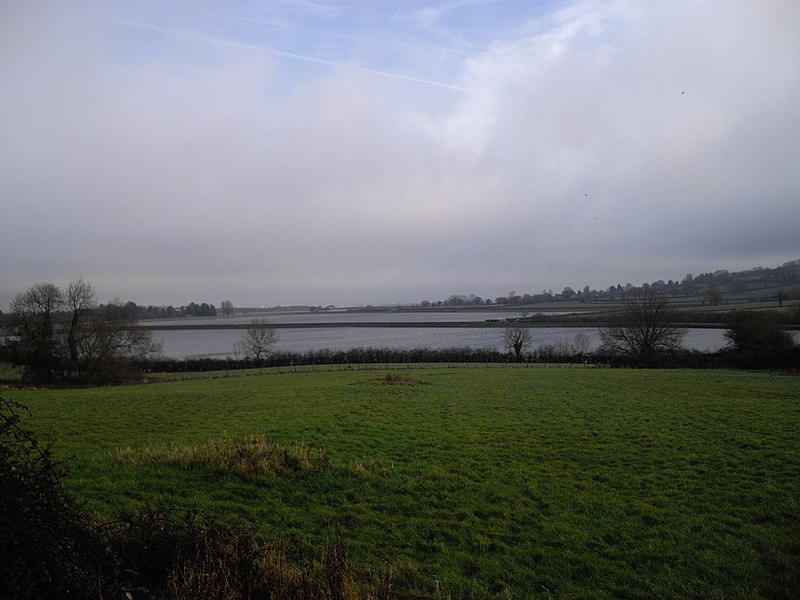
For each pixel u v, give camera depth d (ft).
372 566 27.50
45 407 86.69
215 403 91.76
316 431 63.67
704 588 26.02
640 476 44.80
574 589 26.23
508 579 27.27
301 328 604.08
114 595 18.08
